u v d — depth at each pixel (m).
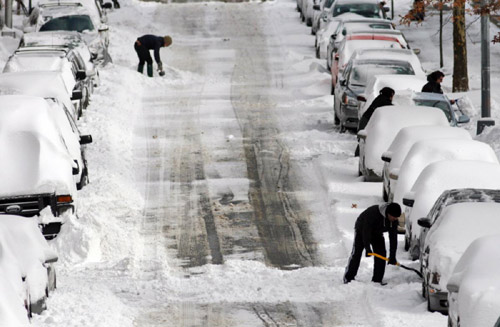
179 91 68.88
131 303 29.28
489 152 37.75
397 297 29.00
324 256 34.88
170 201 42.31
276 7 106.56
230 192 43.81
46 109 37.19
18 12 96.81
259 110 62.31
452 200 30.11
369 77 56.69
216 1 109.88
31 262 26.86
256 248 35.88
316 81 70.94
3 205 33.53
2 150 34.72
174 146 52.41
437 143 38.09
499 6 50.12
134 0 109.31
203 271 33.06
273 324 27.44
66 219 34.50
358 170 46.69
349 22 75.50
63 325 25.98
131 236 36.41
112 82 68.31
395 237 30.03
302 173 47.09
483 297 21.42
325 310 28.56
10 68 53.75
